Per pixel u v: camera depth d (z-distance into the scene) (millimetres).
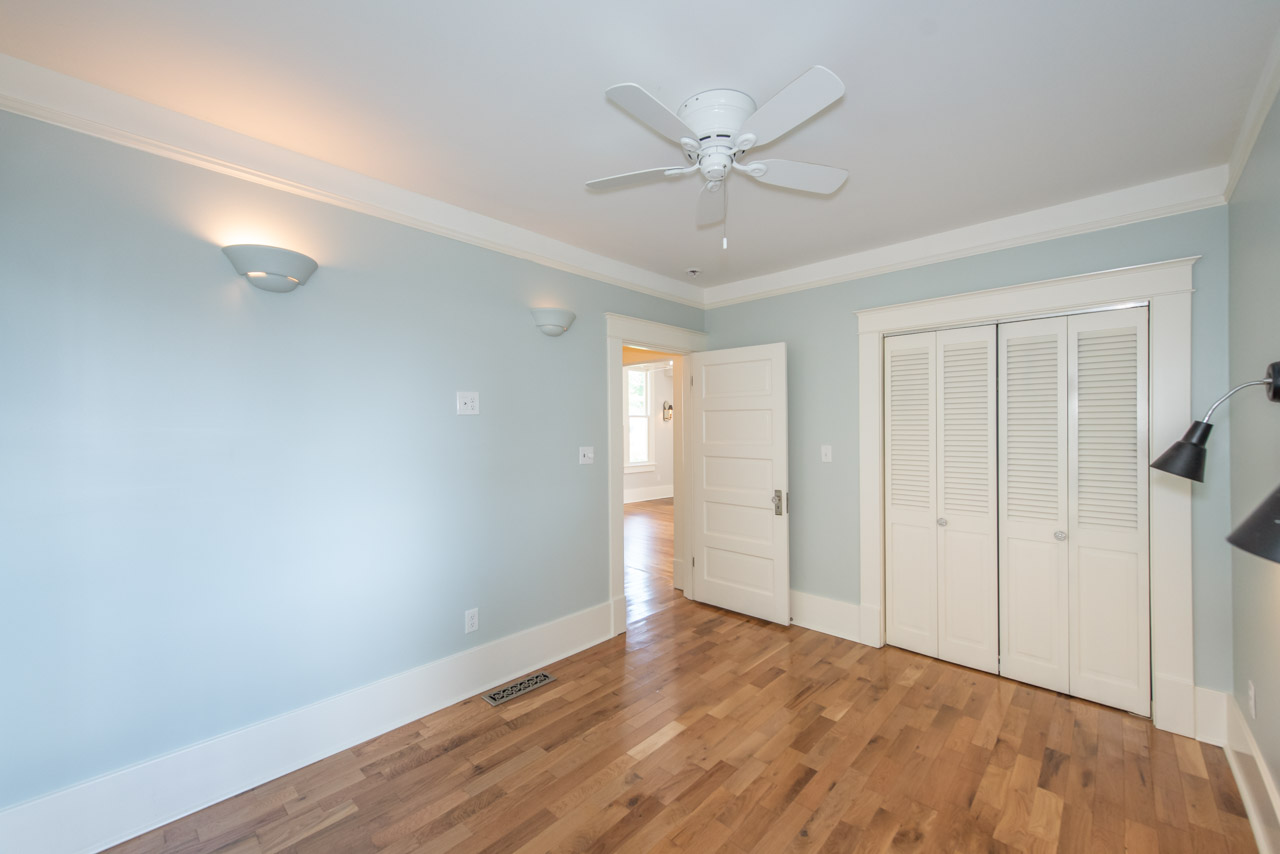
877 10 1338
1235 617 2105
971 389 2881
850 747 2201
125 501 1748
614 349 3420
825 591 3461
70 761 1659
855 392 3305
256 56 1541
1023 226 2672
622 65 1571
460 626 2645
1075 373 2562
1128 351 2426
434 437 2545
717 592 3945
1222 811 1819
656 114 1406
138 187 1771
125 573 1750
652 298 3736
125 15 1365
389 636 2389
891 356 3188
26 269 1589
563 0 1310
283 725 2070
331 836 1752
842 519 3369
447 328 2594
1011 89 1680
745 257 3365
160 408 1812
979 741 2234
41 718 1618
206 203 1902
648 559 5406
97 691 1704
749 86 1660
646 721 2412
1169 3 1318
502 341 2826
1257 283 1810
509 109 1812
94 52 1521
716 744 2232
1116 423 2459
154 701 1804
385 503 2375
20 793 1585
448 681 2578
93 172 1691
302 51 1518
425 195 2486
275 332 2061
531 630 2947
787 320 3656
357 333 2287
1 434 1557
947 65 1561
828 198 2490
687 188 2408
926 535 3064
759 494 3676
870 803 1882
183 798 1846
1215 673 2201
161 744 1816
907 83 1646
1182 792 1912
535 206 2602
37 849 1597
